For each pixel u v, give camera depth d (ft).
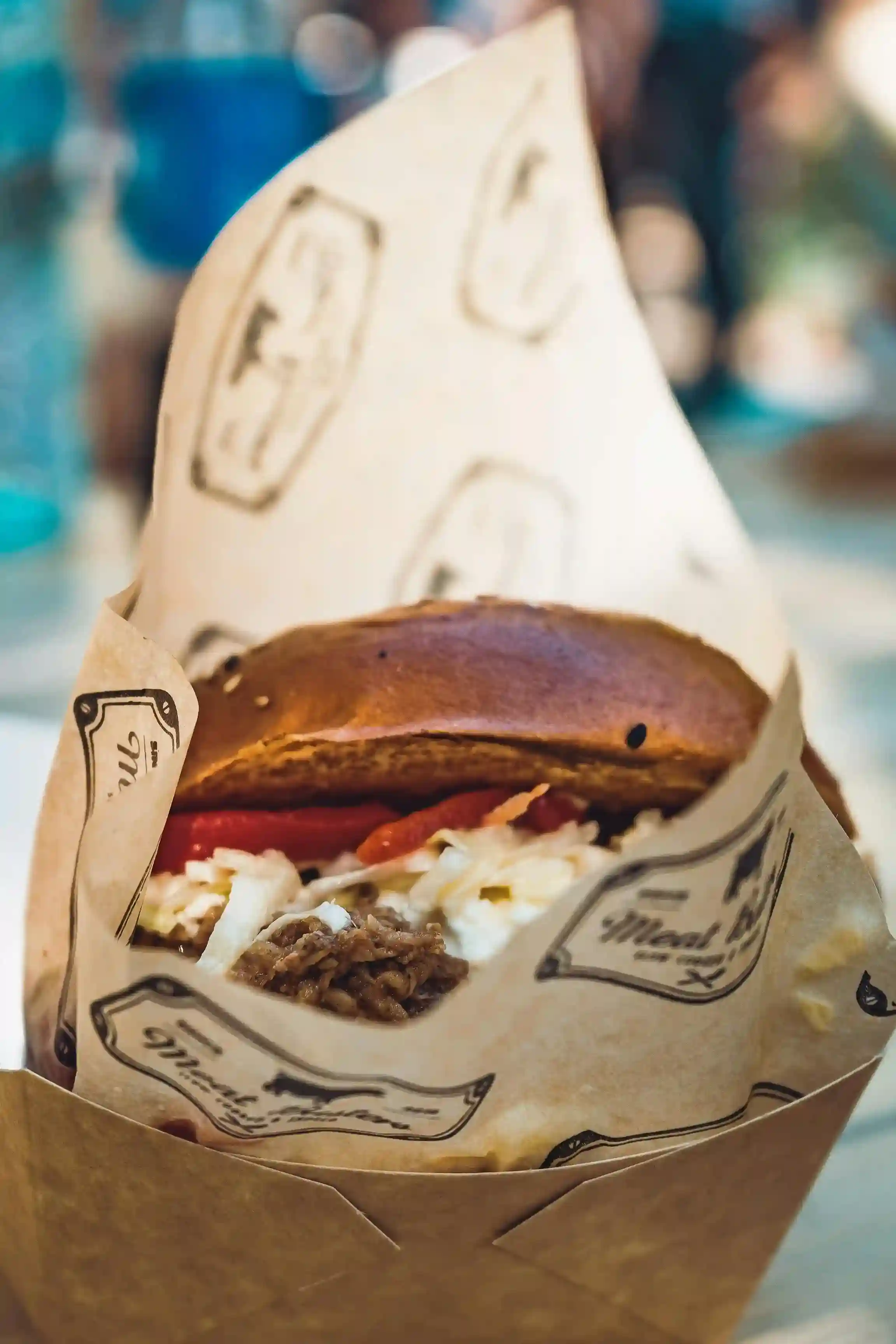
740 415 4.23
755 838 1.11
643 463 1.41
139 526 2.88
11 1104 1.08
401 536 1.46
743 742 1.38
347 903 1.32
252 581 1.42
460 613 1.44
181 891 1.33
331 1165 1.12
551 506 1.45
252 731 1.38
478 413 1.44
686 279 4.33
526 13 3.55
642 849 1.06
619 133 3.83
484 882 1.32
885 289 4.27
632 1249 1.13
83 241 2.83
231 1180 1.07
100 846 1.12
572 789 1.40
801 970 1.20
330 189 1.33
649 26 3.74
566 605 1.45
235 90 2.60
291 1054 1.06
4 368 2.93
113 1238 1.10
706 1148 1.11
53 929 1.22
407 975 1.20
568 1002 1.09
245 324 1.33
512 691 1.39
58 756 1.22
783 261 4.67
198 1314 1.12
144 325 2.88
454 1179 1.08
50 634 2.32
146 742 1.16
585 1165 1.09
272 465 1.39
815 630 2.42
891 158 4.01
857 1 3.98
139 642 1.15
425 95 1.33
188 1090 1.08
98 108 2.79
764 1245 1.17
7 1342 1.17
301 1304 1.12
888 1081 1.41
